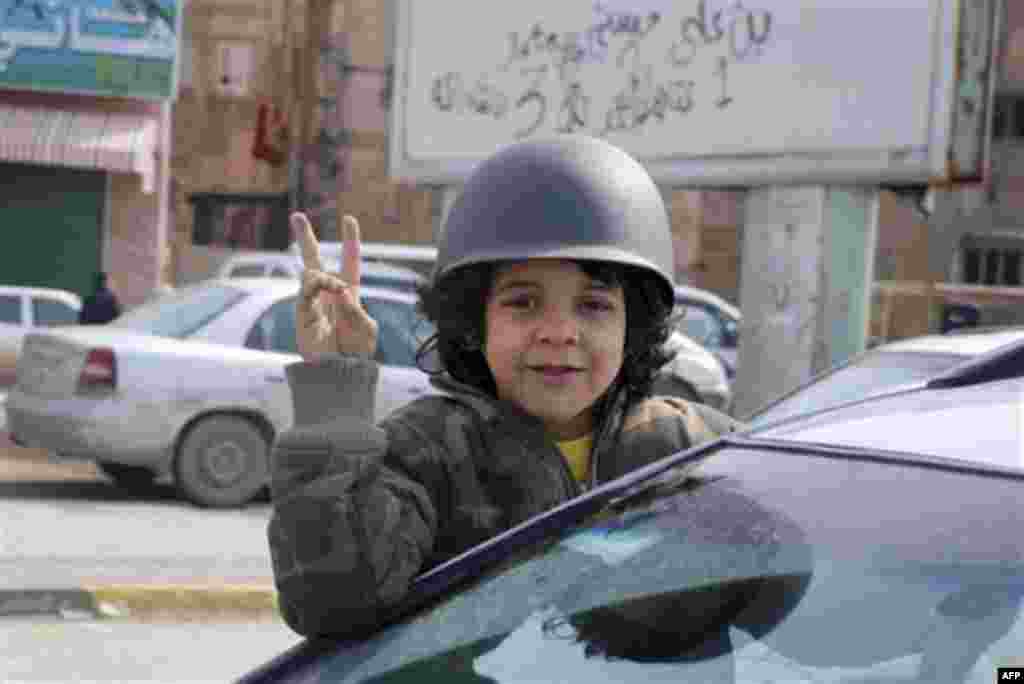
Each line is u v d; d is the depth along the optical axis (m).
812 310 13.20
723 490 2.16
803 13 13.18
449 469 2.49
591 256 2.56
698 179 14.08
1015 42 37.53
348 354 2.39
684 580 2.08
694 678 1.99
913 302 22.77
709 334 19.56
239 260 19.05
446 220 2.72
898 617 1.89
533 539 2.28
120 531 10.38
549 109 15.49
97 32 24.44
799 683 1.91
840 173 12.87
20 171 25.27
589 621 2.12
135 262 25.53
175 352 11.64
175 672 7.39
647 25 14.57
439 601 2.26
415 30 16.89
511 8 15.89
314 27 34.06
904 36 12.41
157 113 25.42
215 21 34.28
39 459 14.20
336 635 2.27
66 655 7.55
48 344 11.75
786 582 1.99
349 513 2.23
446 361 2.81
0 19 24.11
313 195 33.47
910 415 2.19
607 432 2.71
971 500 1.92
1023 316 22.66
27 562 9.05
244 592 8.67
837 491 2.05
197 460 11.68
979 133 12.14
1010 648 1.78
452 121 16.47
